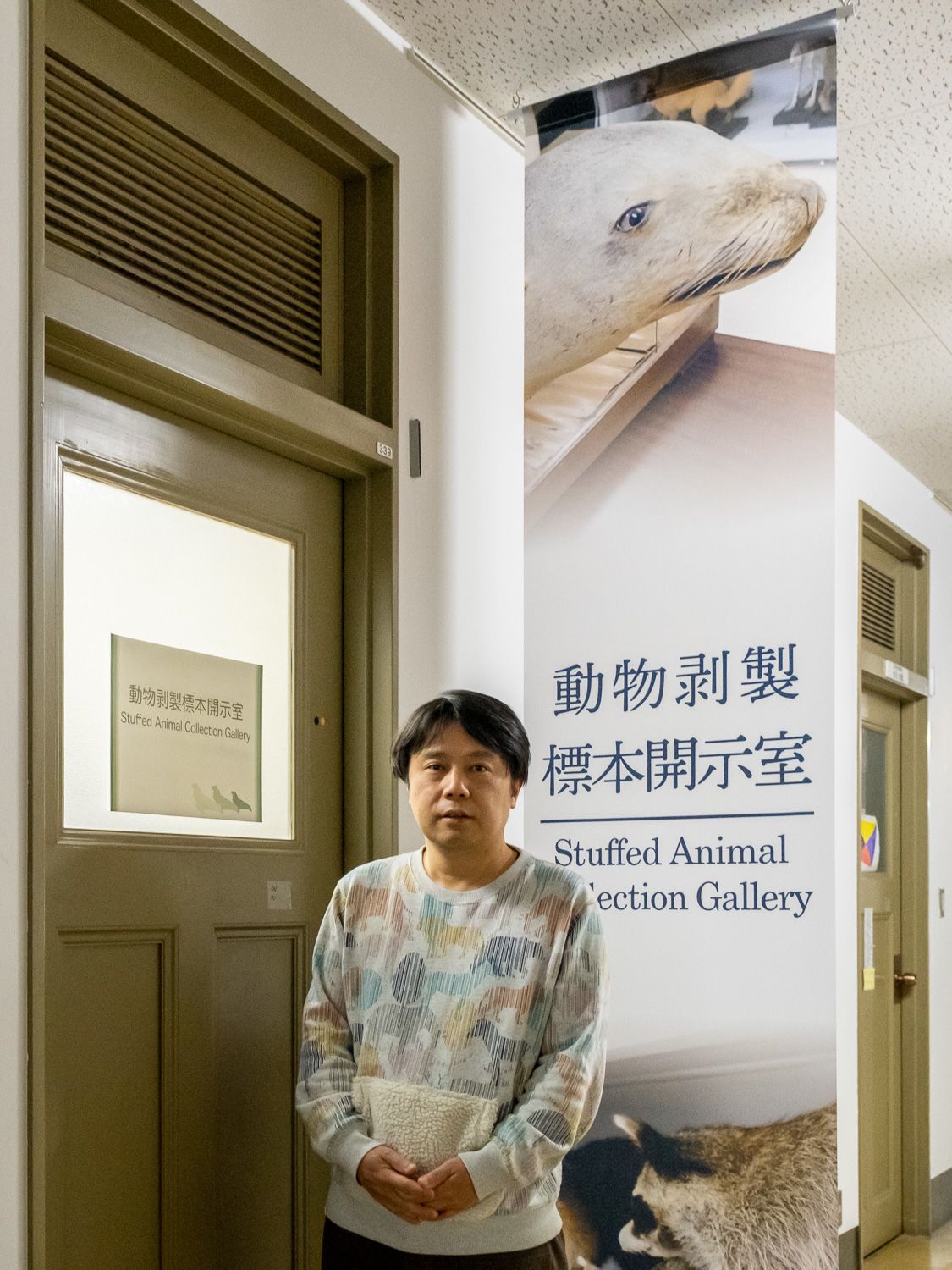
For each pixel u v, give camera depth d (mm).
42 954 1809
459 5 2607
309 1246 2430
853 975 4172
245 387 2279
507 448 3082
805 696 2488
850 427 4539
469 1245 1875
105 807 2092
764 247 2596
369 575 2658
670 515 2643
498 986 1986
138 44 2197
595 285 2756
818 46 2545
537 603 2754
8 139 1834
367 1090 1990
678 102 2689
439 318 2850
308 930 2510
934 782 5105
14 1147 1753
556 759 2707
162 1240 2117
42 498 1854
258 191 2471
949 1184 5023
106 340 1989
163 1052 2152
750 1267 2393
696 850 2553
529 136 2840
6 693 1791
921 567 5109
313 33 2484
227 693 2371
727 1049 2475
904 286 3717
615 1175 2520
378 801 2615
